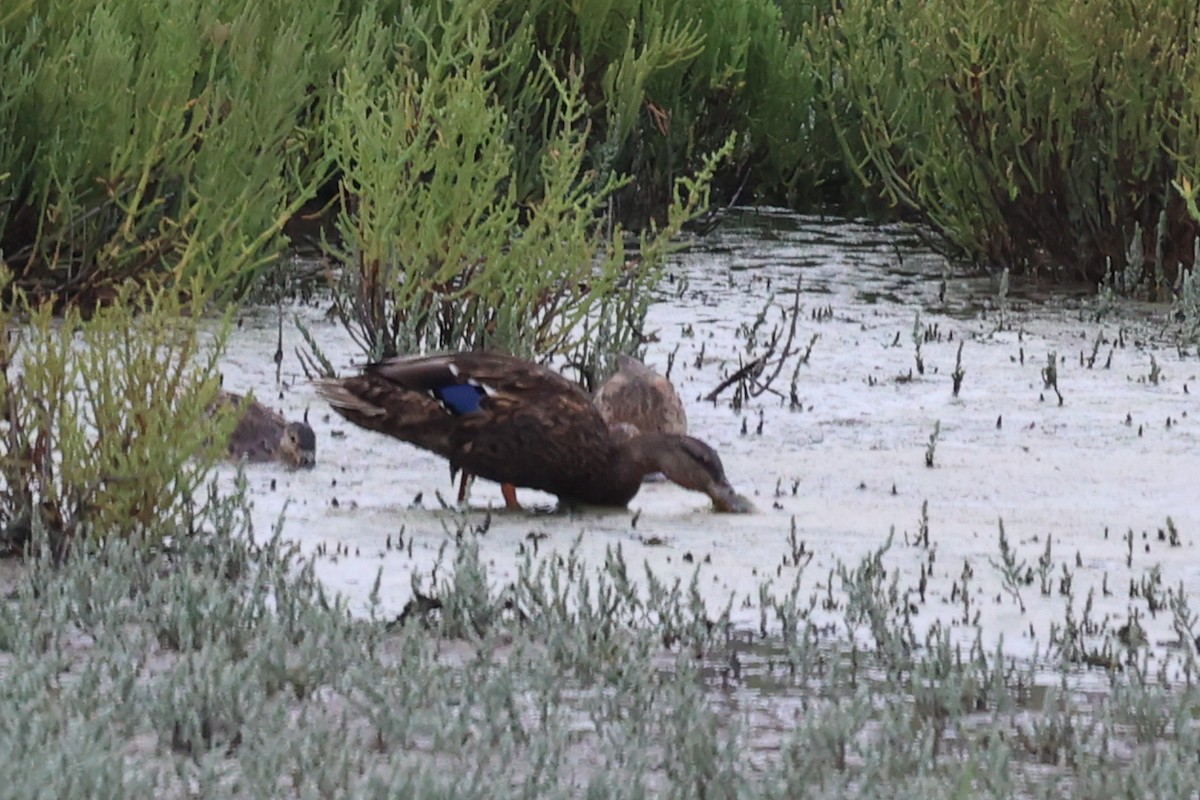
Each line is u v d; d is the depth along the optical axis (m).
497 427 10.91
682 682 7.50
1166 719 7.53
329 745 6.71
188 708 6.97
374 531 10.47
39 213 17.03
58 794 5.99
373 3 20.19
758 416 14.09
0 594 8.88
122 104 17.03
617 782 6.45
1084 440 13.44
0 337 10.02
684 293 19.34
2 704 6.96
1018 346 17.06
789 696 7.82
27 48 16.81
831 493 11.78
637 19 24.33
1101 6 20.22
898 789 6.50
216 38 17.53
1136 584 9.69
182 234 16.66
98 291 16.70
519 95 22.41
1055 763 7.12
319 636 8.15
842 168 26.00
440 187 14.90
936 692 7.65
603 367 14.84
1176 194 20.16
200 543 9.60
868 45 23.12
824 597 9.36
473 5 16.70
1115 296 19.95
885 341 17.16
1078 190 20.62
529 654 8.09
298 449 12.02
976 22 21.00
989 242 21.38
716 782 6.44
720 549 10.27
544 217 14.88
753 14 25.41
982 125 21.06
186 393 10.10
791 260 21.78
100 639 7.92
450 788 6.20
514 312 14.65
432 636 8.52
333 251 15.66
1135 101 19.94
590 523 10.87
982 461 12.74
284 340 16.14
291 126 18.05
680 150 24.75
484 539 10.36
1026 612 9.20
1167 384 15.52
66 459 9.80
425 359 11.19
